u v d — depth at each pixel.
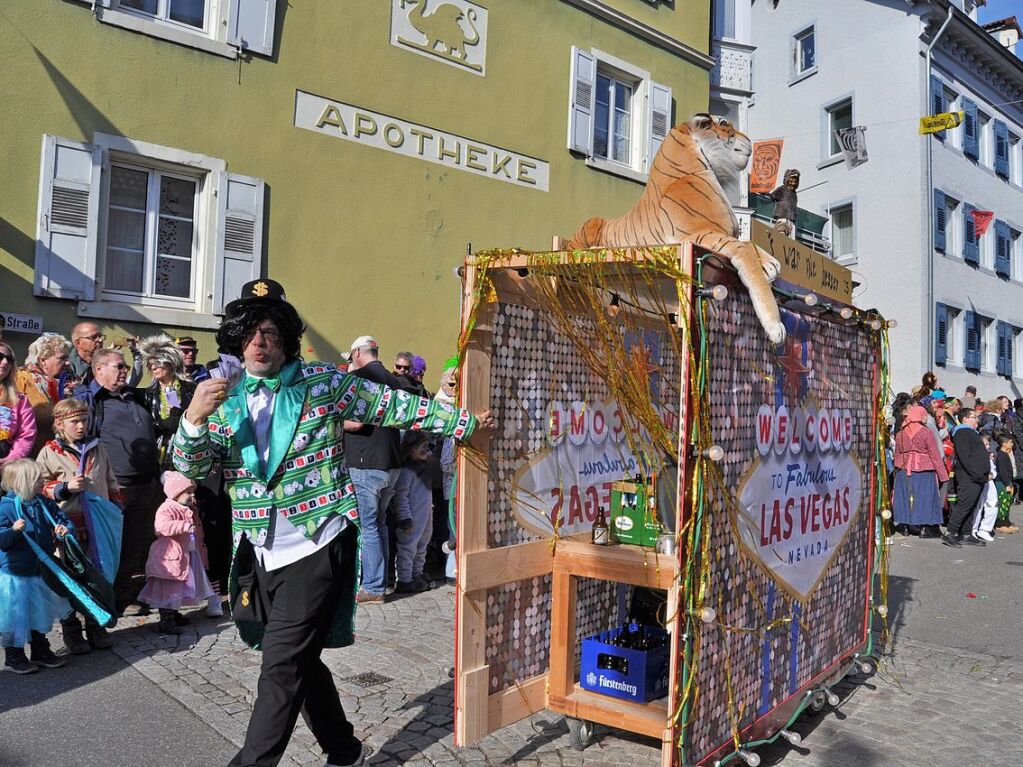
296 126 8.12
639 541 3.54
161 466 5.51
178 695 3.98
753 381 3.38
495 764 3.42
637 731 3.32
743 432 3.29
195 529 5.27
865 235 20.42
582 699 3.52
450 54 9.39
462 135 9.54
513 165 10.11
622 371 3.88
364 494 5.77
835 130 21.55
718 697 3.13
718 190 4.11
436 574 6.96
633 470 4.41
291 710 2.78
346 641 3.07
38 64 6.57
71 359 6.02
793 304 3.81
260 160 7.87
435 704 4.03
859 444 4.59
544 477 3.74
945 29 19.64
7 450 4.82
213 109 7.55
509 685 3.50
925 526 10.75
